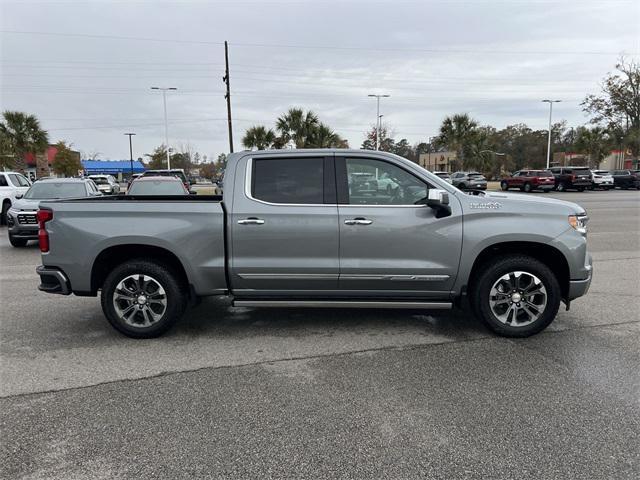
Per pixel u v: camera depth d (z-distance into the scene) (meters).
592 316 5.54
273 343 4.75
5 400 3.56
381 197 4.75
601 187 37.62
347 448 2.92
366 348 4.60
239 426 3.18
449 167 64.62
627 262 8.77
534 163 83.94
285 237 4.69
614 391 3.64
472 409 3.38
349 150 4.82
